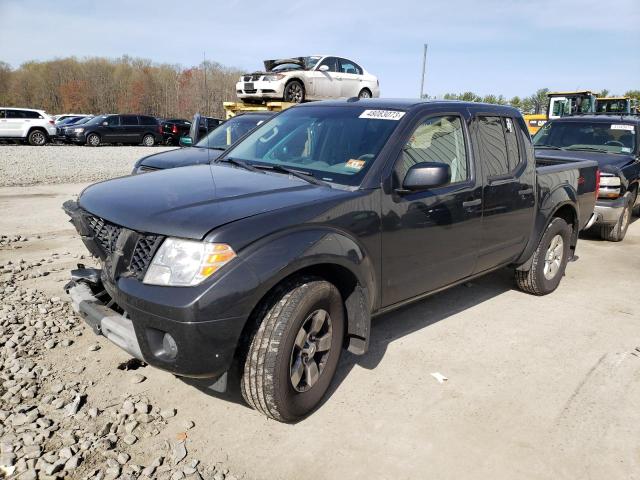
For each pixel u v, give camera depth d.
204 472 2.67
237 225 2.74
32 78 90.50
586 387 3.66
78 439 2.86
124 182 3.59
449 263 4.04
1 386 3.31
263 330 2.83
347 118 4.01
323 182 3.47
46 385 3.36
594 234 8.62
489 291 5.59
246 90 13.43
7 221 8.13
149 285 2.71
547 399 3.49
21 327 4.12
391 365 3.85
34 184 12.46
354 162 3.56
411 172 3.39
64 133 28.16
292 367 2.98
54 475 2.57
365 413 3.24
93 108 88.00
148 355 2.77
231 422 3.09
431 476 2.73
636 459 2.93
